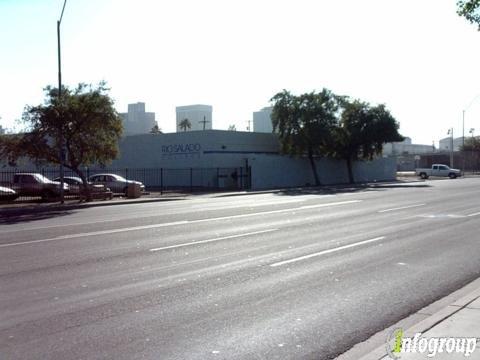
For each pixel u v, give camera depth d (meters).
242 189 43.53
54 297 7.90
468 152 102.50
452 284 8.72
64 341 6.01
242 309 7.29
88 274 9.49
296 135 49.62
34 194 31.58
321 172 54.84
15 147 28.97
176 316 6.96
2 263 10.56
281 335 6.24
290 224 17.00
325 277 9.25
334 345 5.93
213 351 5.72
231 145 49.81
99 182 36.56
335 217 19.06
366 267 10.10
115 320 6.79
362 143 53.88
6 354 5.62
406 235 14.32
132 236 14.39
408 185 47.69
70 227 16.83
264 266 10.20
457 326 6.12
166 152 52.34
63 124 28.53
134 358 5.51
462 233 14.63
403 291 8.27
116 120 30.31
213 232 15.12
